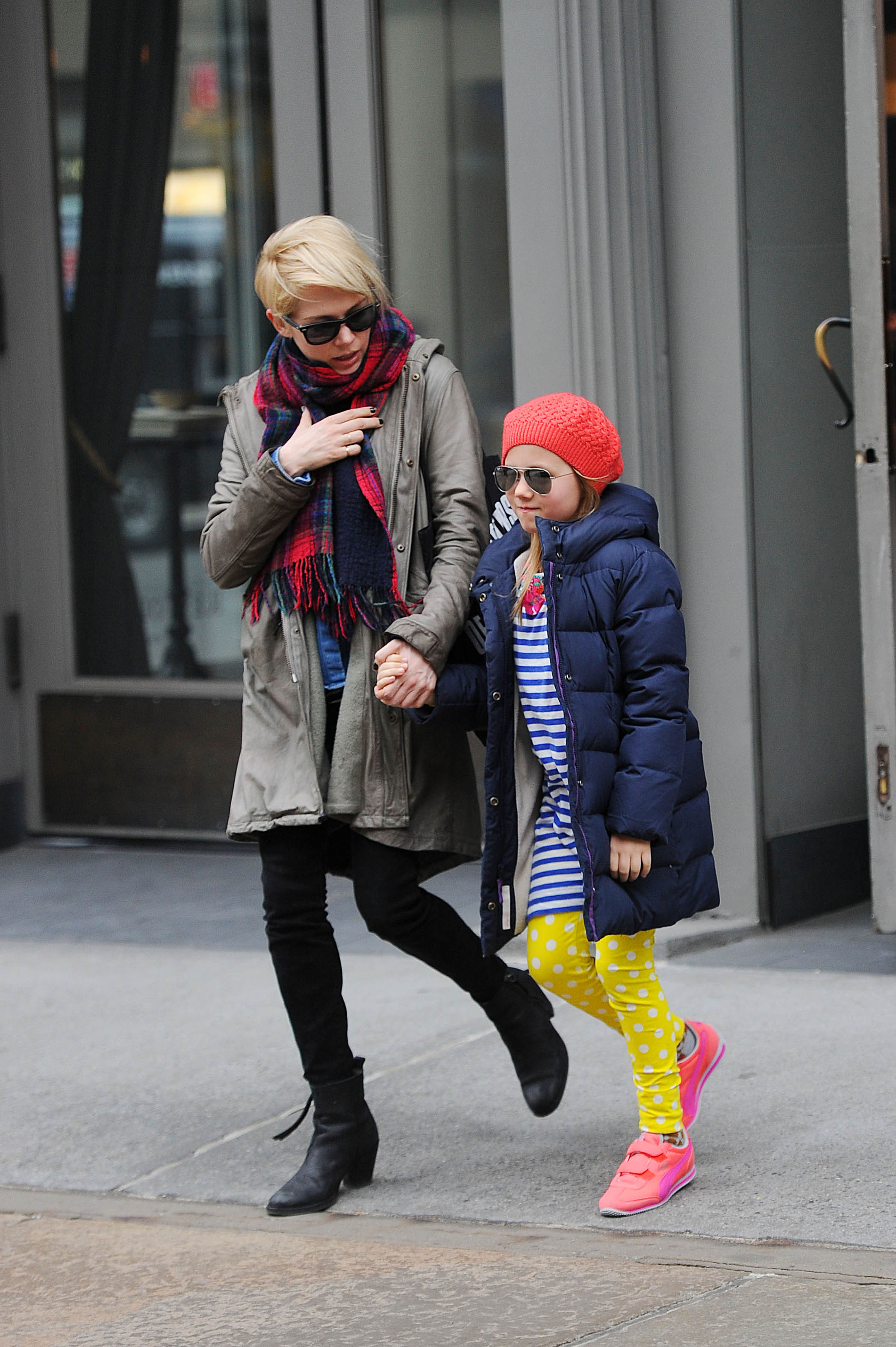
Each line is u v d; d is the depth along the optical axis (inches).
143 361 941.2
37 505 957.8
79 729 959.0
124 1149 572.4
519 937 753.6
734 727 739.4
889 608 700.7
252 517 502.6
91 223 940.0
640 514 487.5
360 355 510.6
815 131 737.6
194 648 946.7
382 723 508.7
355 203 817.5
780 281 732.7
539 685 485.1
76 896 869.8
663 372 729.6
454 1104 585.9
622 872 475.8
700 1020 640.4
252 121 907.4
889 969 688.4
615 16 709.3
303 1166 519.5
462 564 509.4
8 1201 541.6
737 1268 446.3
